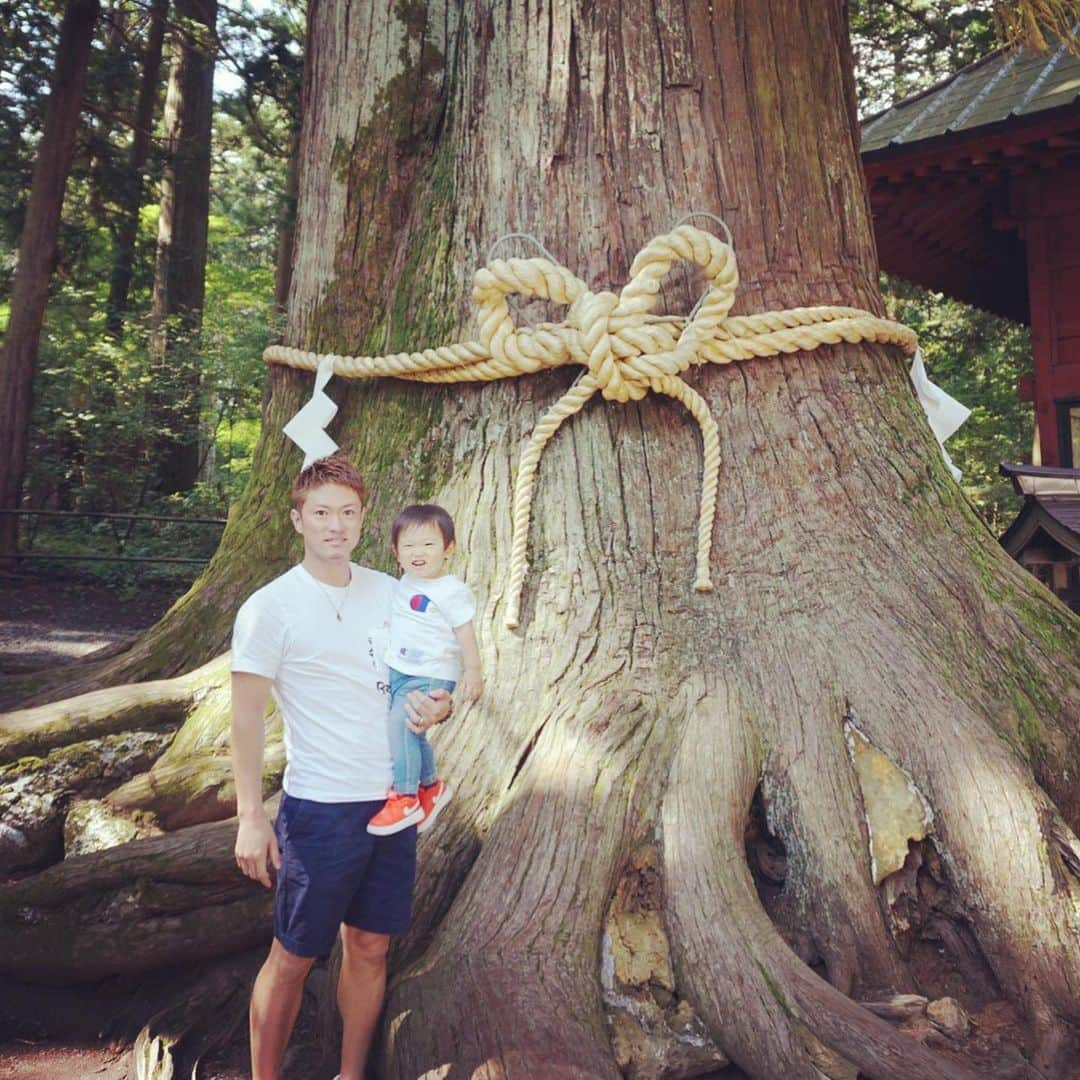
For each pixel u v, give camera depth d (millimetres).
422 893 3229
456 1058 2643
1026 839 3174
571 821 3166
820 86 4453
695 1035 2848
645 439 3914
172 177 19547
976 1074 2674
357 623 2674
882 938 3137
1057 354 10469
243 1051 3229
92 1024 3471
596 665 3600
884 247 12250
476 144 4277
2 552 13789
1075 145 9469
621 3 4078
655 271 3682
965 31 18094
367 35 4621
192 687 4172
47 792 3877
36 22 15438
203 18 17922
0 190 16641
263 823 2541
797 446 3971
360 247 4555
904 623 3734
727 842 3125
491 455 4004
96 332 17312
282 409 4750
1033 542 6566
